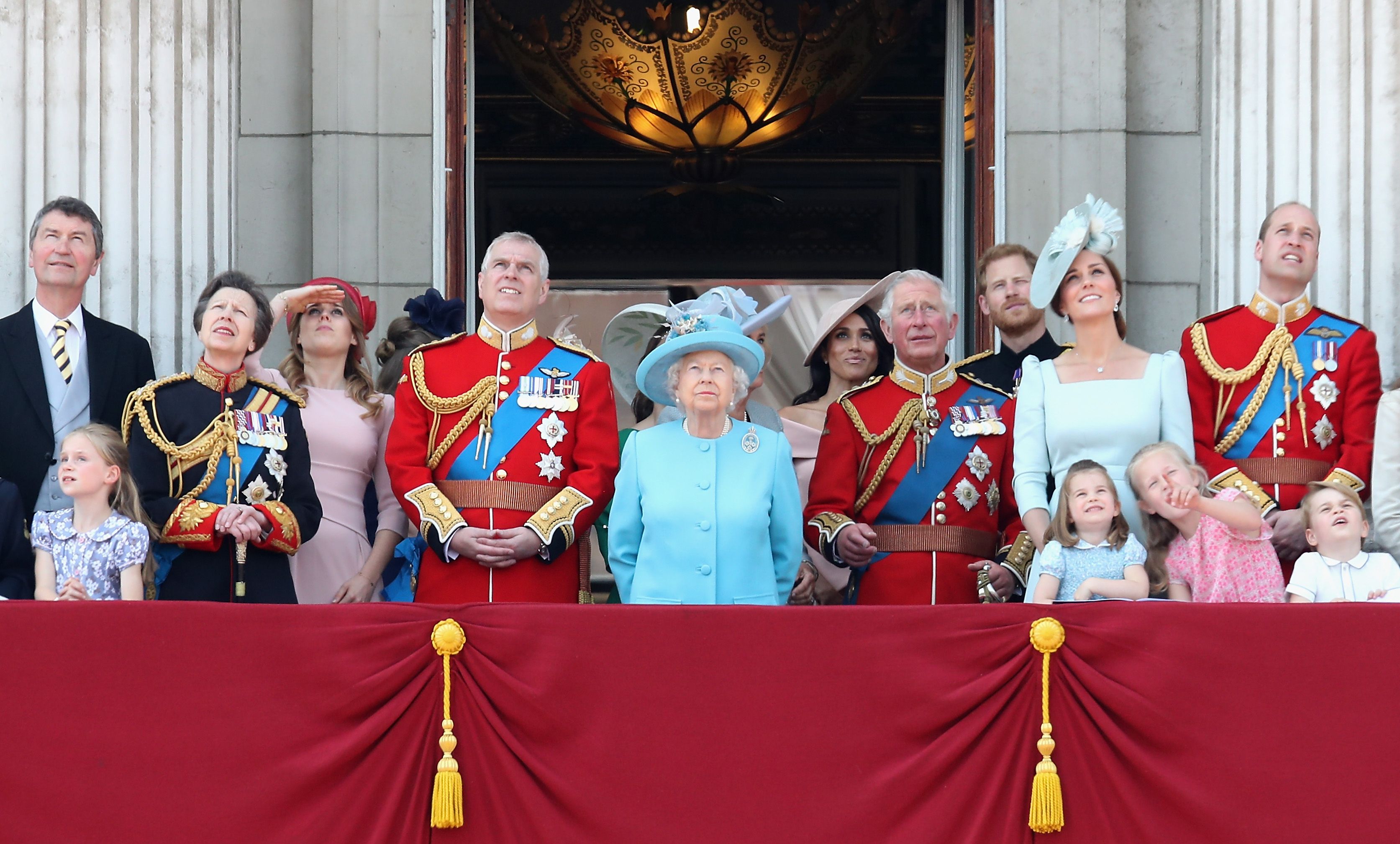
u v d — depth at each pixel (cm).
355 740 1525
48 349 2020
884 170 6238
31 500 1962
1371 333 1983
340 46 2520
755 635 1541
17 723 1520
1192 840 1503
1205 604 1536
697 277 6262
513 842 1523
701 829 1512
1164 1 2586
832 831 1509
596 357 1945
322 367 2055
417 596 1858
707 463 1795
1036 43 2534
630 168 6219
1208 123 2548
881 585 1964
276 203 2555
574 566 1869
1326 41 2416
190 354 2444
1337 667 1513
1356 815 1491
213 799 1515
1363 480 1903
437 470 1889
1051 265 1873
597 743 1527
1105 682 1527
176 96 2464
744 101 4881
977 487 1984
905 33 4712
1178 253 2562
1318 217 2397
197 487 1822
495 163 6184
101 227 2080
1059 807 1502
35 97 2406
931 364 2036
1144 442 1809
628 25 4778
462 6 2648
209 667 1534
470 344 1942
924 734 1527
